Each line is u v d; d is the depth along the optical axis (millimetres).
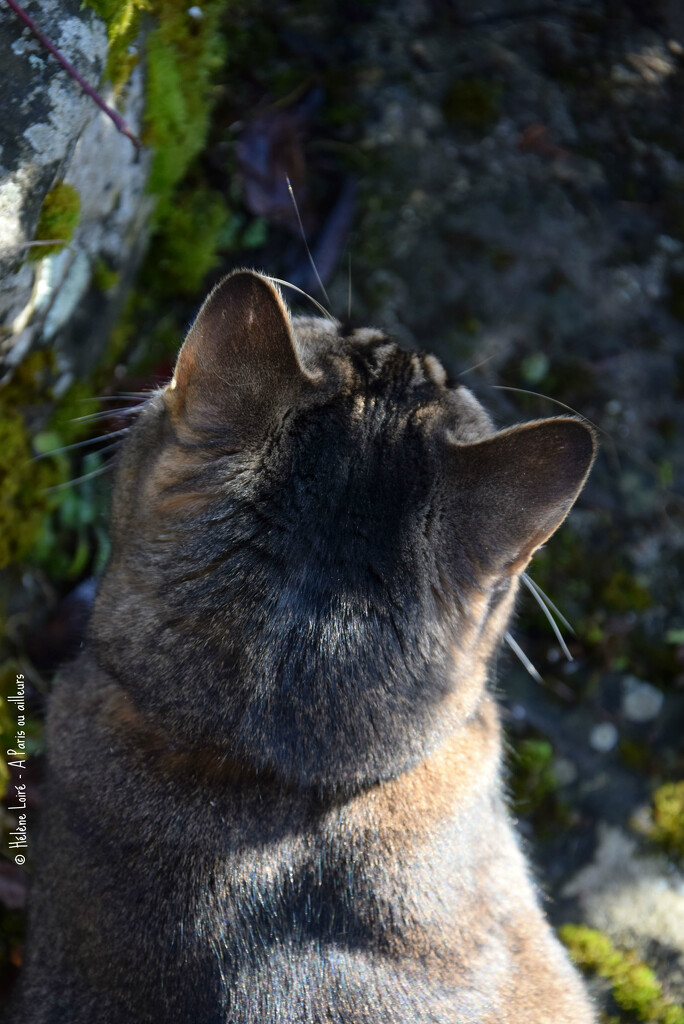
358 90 854
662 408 866
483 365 848
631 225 875
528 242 860
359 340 706
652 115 892
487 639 700
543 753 841
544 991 711
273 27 850
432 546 674
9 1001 725
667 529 861
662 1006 821
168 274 822
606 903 832
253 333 666
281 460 669
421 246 850
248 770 672
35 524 784
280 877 670
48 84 696
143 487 690
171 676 675
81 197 725
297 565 667
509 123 870
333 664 667
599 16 901
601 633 852
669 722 854
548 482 669
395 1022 670
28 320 728
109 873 679
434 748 685
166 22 746
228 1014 664
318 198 844
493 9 888
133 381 812
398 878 679
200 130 795
